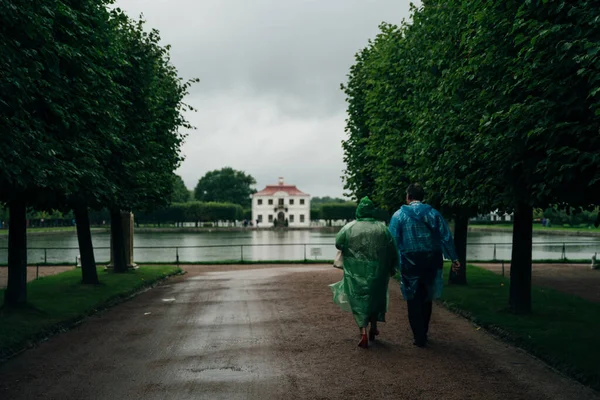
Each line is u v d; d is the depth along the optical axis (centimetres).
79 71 911
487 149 758
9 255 937
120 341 730
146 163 1440
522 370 566
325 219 10556
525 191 740
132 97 1402
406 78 1348
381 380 528
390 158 1403
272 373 555
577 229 6141
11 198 866
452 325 833
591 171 601
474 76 797
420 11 1341
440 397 479
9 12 657
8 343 677
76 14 927
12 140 704
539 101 584
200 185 13025
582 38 547
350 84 2055
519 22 604
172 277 1788
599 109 490
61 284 1372
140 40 1520
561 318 842
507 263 2264
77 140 953
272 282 1477
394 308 1005
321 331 768
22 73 701
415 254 662
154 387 513
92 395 491
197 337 743
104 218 9469
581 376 530
